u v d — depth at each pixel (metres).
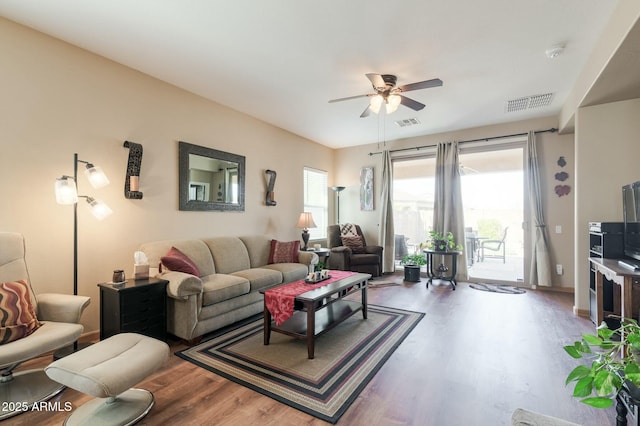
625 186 2.90
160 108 3.45
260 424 1.72
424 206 5.90
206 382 2.15
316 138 5.94
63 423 1.72
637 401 1.08
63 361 1.67
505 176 5.16
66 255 2.72
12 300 1.99
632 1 1.96
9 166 2.42
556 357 2.51
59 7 2.23
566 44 2.68
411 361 2.45
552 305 3.92
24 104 2.48
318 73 3.26
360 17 2.33
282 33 2.54
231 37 2.61
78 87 2.79
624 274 2.36
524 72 3.21
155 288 2.70
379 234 6.09
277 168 5.18
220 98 3.97
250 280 3.40
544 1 2.14
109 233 3.01
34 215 2.54
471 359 2.48
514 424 1.12
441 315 3.54
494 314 3.57
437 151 5.46
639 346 0.85
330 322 2.83
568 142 4.54
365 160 6.42
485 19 2.34
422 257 5.50
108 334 2.57
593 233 3.27
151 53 2.88
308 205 6.04
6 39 2.39
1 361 1.70
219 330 3.13
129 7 2.22
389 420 1.75
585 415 1.80
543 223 4.64
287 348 2.69
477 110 4.38
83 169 2.82
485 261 5.35
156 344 1.96
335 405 1.88
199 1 2.15
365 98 3.93
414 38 2.60
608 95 3.08
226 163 4.24
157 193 3.42
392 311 3.69
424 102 4.05
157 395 1.99
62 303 2.23
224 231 4.24
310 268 4.47
